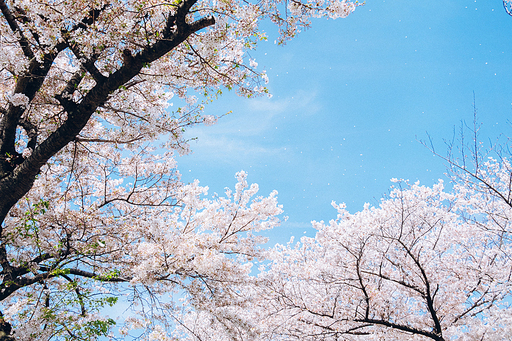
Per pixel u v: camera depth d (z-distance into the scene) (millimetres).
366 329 7551
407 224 8289
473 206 8664
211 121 5816
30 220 4660
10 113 4992
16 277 4840
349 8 4258
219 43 4695
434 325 7156
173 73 5117
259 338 6051
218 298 6109
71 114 4699
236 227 7094
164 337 5980
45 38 4344
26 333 3996
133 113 5410
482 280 7484
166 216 7262
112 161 7230
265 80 5387
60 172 6809
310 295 7965
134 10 4488
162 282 6148
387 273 8008
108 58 4688
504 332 6078
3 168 4961
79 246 5578
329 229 8062
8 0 4363
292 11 4320
